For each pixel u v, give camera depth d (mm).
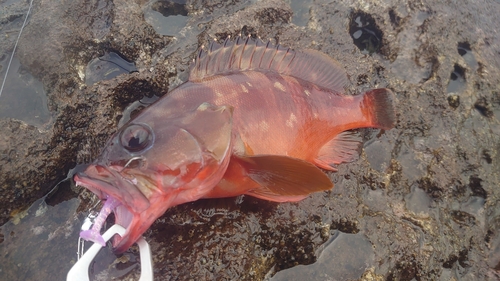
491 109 671
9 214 493
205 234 454
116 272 431
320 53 564
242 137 457
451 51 683
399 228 511
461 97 662
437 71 657
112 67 618
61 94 555
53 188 521
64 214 501
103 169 399
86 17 623
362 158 554
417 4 722
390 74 662
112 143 410
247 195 489
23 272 458
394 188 562
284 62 537
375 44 722
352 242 494
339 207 505
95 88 547
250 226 470
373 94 562
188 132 424
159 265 430
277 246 477
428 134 610
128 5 627
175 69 587
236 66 506
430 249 509
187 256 435
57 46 579
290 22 686
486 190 594
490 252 575
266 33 663
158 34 634
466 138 628
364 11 712
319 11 700
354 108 554
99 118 533
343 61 639
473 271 542
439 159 586
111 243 446
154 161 406
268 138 477
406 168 581
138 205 394
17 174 485
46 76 571
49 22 592
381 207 537
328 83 572
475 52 711
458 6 734
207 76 481
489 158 626
